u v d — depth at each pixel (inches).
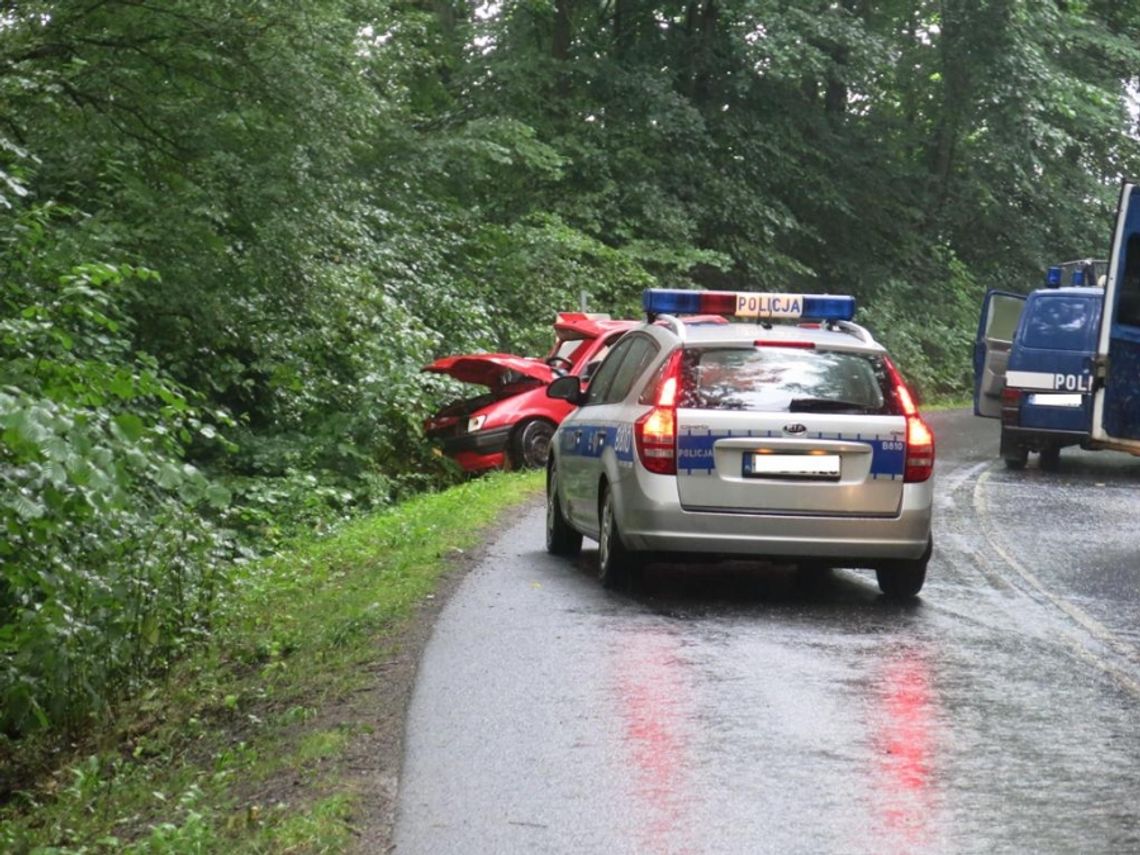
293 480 730.2
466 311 996.6
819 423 381.4
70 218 651.5
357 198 871.1
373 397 803.4
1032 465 834.8
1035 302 797.9
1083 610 387.5
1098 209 1744.6
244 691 326.6
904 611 380.8
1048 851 201.8
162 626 384.5
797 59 1396.4
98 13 652.7
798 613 374.0
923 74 1576.0
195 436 757.3
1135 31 1819.6
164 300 684.7
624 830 209.5
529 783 231.0
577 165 1339.8
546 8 1396.4
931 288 1628.9
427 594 397.1
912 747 252.4
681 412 382.0
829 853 200.5
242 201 707.4
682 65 1492.4
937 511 609.3
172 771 276.4
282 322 780.0
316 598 422.6
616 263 1239.5
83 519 365.1
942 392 1556.3
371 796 225.3
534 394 813.2
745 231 1470.2
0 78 624.4
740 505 379.6
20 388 351.9
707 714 271.9
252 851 204.7
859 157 1589.6
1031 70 1526.8
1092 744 255.4
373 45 815.7
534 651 323.6
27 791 306.2
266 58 676.7
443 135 1115.9
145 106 681.6
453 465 806.5
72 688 345.1
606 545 401.4
